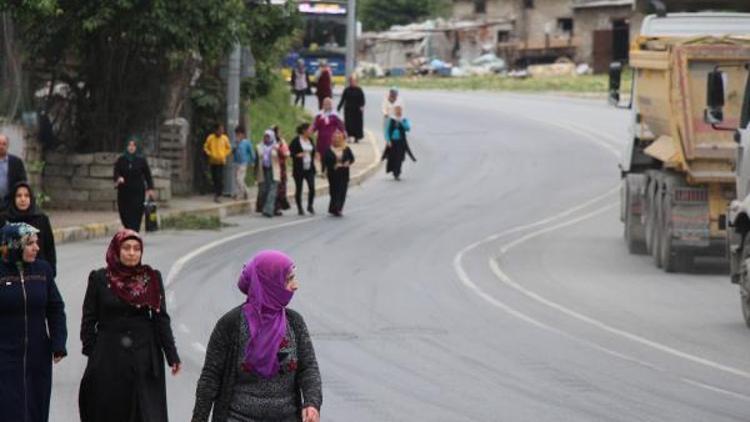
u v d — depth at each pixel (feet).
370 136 368.27
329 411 89.86
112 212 219.00
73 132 231.30
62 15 213.87
